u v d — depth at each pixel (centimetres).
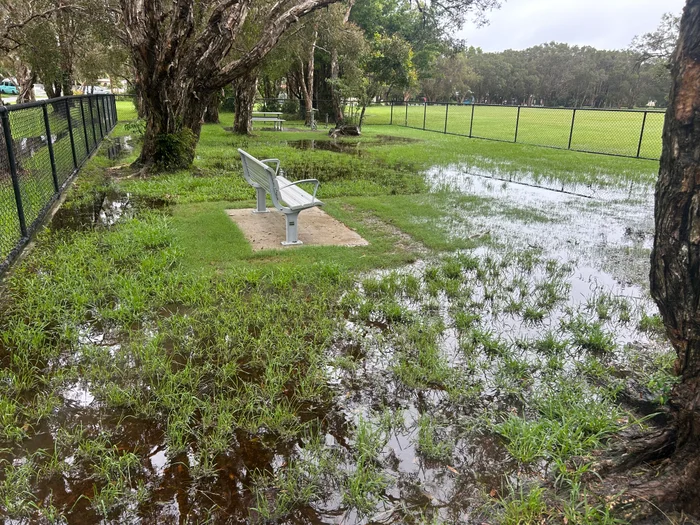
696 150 200
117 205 803
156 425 292
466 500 242
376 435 284
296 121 3180
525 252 620
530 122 3519
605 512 216
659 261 225
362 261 565
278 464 264
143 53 1009
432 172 1223
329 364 359
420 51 3347
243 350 367
